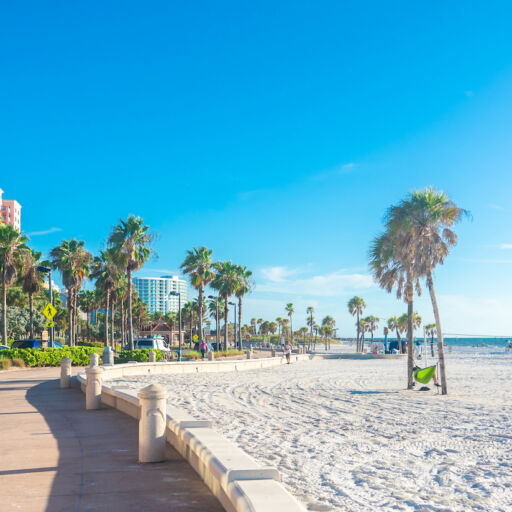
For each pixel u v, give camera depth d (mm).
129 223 45562
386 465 7391
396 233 21969
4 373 26938
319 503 5430
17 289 60844
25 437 8547
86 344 75750
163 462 6602
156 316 137750
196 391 19625
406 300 24141
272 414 13188
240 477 4266
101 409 12336
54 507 4781
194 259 62562
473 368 40219
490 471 7047
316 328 170250
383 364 48750
